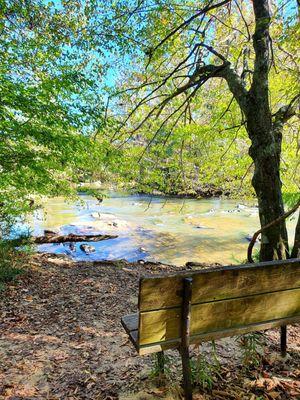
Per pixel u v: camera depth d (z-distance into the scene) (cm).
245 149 723
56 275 617
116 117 661
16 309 430
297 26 316
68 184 701
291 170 625
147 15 516
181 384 235
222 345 295
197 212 1697
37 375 266
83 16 611
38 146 566
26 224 1342
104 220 1472
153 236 1244
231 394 217
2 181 569
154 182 757
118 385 243
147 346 193
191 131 630
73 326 377
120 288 546
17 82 477
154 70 598
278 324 224
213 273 196
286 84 577
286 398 211
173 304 192
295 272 221
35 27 600
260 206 405
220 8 556
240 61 614
